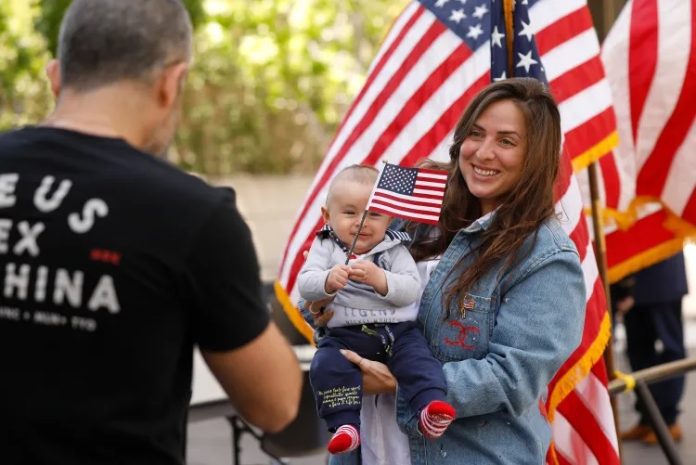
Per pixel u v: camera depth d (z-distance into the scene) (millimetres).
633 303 6605
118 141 2221
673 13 4852
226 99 19766
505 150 3000
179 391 2236
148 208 2146
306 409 5047
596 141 4098
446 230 3219
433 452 3006
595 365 3715
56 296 2117
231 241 2186
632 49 4875
